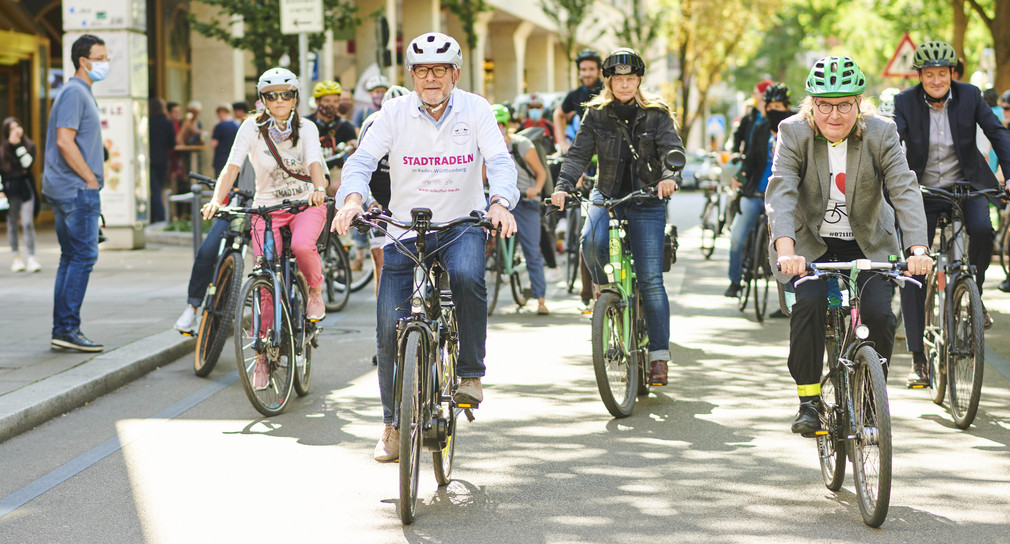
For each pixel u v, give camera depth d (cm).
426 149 1101
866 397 1009
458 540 965
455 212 1120
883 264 1005
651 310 1476
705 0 8812
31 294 2442
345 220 1009
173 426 1386
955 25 4506
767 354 1861
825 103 1059
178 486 1130
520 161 2267
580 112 2547
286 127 1550
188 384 1634
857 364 1025
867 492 1005
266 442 1305
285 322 1479
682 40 9038
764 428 1359
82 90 1739
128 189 3519
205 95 5022
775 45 12544
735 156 2611
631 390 1438
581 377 1675
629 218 1477
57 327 1733
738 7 8994
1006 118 3028
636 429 1356
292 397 1558
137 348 1770
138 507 1063
